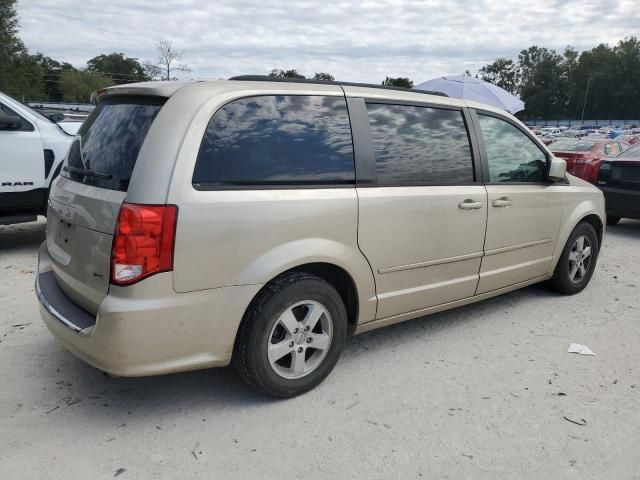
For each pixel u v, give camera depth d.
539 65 139.75
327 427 3.11
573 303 5.27
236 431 3.05
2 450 2.83
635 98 124.44
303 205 3.22
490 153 4.41
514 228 4.58
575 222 5.22
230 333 3.05
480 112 4.42
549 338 4.41
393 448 2.93
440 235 3.97
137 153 2.91
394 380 3.66
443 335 4.43
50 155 6.41
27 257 6.40
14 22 69.38
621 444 3.01
